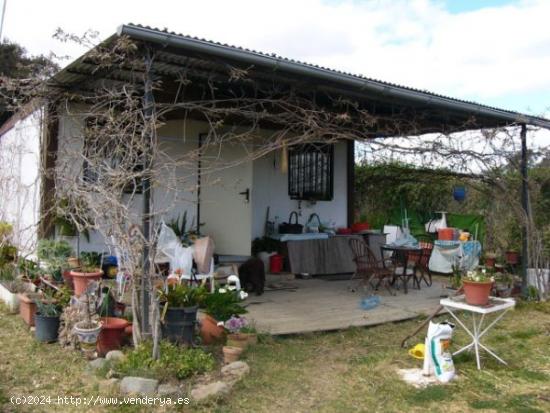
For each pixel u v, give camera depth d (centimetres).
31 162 762
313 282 829
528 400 372
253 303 659
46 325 471
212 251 616
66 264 598
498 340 537
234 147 820
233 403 356
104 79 596
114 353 411
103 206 416
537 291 743
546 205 812
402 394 380
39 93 614
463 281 460
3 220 869
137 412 333
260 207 933
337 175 1055
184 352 410
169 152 812
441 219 1078
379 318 598
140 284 430
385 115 764
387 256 962
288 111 621
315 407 356
